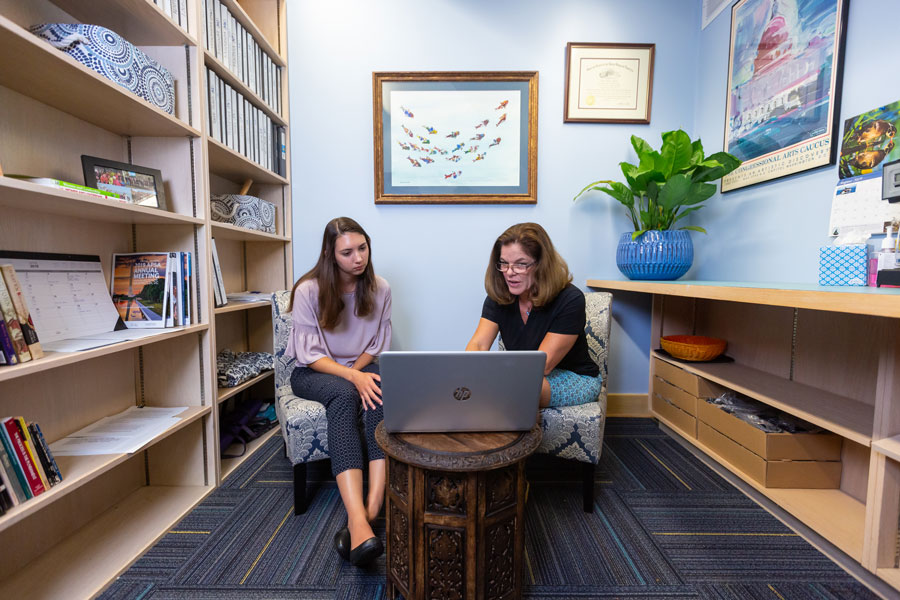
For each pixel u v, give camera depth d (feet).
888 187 3.33
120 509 4.00
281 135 6.13
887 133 3.44
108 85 3.01
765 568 3.22
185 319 4.14
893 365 2.77
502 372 2.60
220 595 3.00
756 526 3.75
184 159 4.23
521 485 2.68
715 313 5.86
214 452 4.44
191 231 4.27
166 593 3.01
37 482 2.63
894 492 2.84
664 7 6.10
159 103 3.78
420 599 2.58
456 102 6.13
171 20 3.74
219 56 4.70
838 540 3.18
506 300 4.08
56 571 3.15
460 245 6.36
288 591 3.05
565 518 3.90
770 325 4.80
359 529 3.09
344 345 4.52
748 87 5.08
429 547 2.56
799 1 4.29
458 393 2.65
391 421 2.72
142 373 4.41
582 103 6.18
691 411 5.16
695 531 3.69
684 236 5.35
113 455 3.19
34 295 3.16
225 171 5.54
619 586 3.07
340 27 6.08
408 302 6.41
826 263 3.75
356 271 4.22
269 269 6.38
